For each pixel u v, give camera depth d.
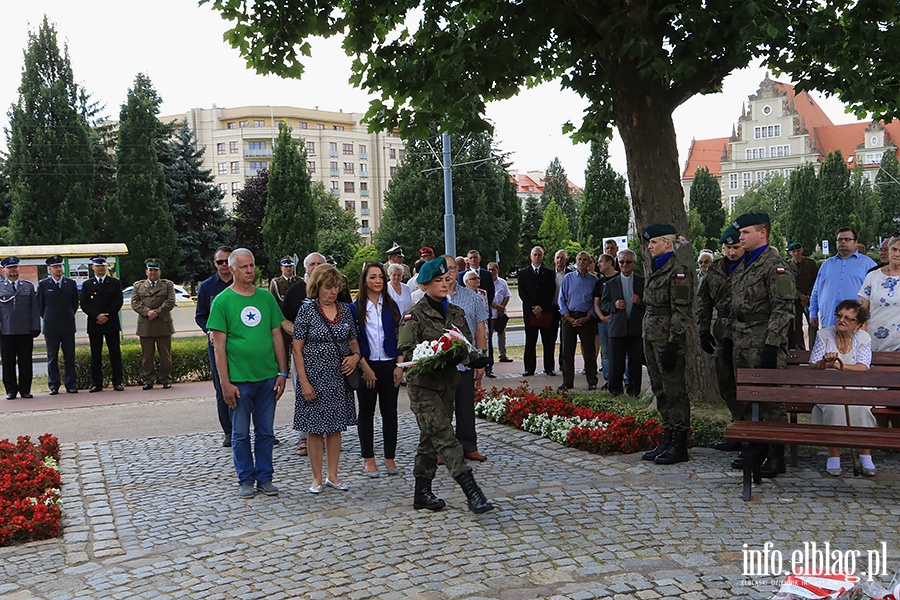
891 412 7.87
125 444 9.60
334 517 6.34
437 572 5.06
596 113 11.89
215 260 9.59
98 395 14.11
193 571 5.29
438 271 6.81
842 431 6.50
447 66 9.84
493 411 10.05
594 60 10.96
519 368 16.12
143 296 14.57
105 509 6.86
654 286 7.68
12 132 46.22
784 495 6.45
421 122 11.02
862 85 9.19
